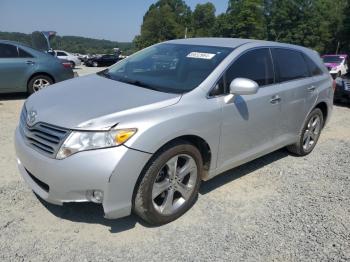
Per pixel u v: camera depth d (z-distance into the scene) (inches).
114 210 113.4
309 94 195.3
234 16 2628.0
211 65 146.4
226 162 149.7
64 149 110.3
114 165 108.7
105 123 111.2
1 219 127.0
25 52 338.6
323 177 181.6
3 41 330.0
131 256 113.0
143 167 114.8
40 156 115.3
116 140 110.0
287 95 175.9
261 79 163.2
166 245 119.3
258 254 117.8
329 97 217.6
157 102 123.8
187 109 127.1
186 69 148.4
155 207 124.1
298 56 196.1
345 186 172.1
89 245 116.8
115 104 121.2
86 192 111.3
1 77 326.3
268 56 171.2
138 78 152.3
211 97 137.4
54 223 126.9
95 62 1424.7
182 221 133.5
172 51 166.6
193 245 120.1
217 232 128.1
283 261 115.3
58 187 112.0
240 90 135.5
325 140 250.7
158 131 116.1
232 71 148.5
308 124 204.7
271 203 151.3
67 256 111.1
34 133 120.6
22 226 124.0
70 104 123.9
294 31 2461.9
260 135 164.1
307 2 2434.8
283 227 133.6
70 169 109.3
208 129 134.0
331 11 2443.4
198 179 138.4
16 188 149.2
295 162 200.2
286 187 167.5
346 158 212.5
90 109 118.3
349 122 318.3
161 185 124.9
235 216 139.3
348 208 150.6
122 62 179.8
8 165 172.1
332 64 780.0
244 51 157.6
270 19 2571.4
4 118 261.4
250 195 157.2
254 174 179.5
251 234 128.2
